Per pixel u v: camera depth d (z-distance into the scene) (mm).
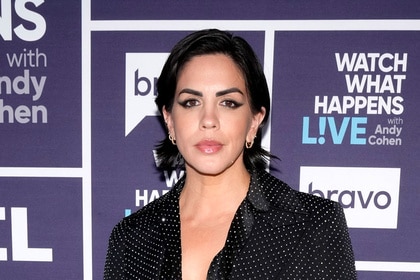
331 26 1274
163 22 1293
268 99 897
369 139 1307
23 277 1399
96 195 1360
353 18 1270
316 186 1327
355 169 1317
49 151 1348
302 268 807
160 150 1021
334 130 1309
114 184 1356
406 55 1274
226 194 887
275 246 819
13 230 1379
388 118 1298
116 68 1315
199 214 897
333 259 812
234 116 828
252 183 872
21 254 1387
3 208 1369
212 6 1281
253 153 946
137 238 925
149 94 1323
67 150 1348
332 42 1279
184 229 892
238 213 844
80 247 1380
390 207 1325
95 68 1317
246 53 841
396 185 1315
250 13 1279
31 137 1346
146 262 891
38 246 1384
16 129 1343
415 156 1304
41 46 1314
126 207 1363
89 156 1349
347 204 1331
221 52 830
